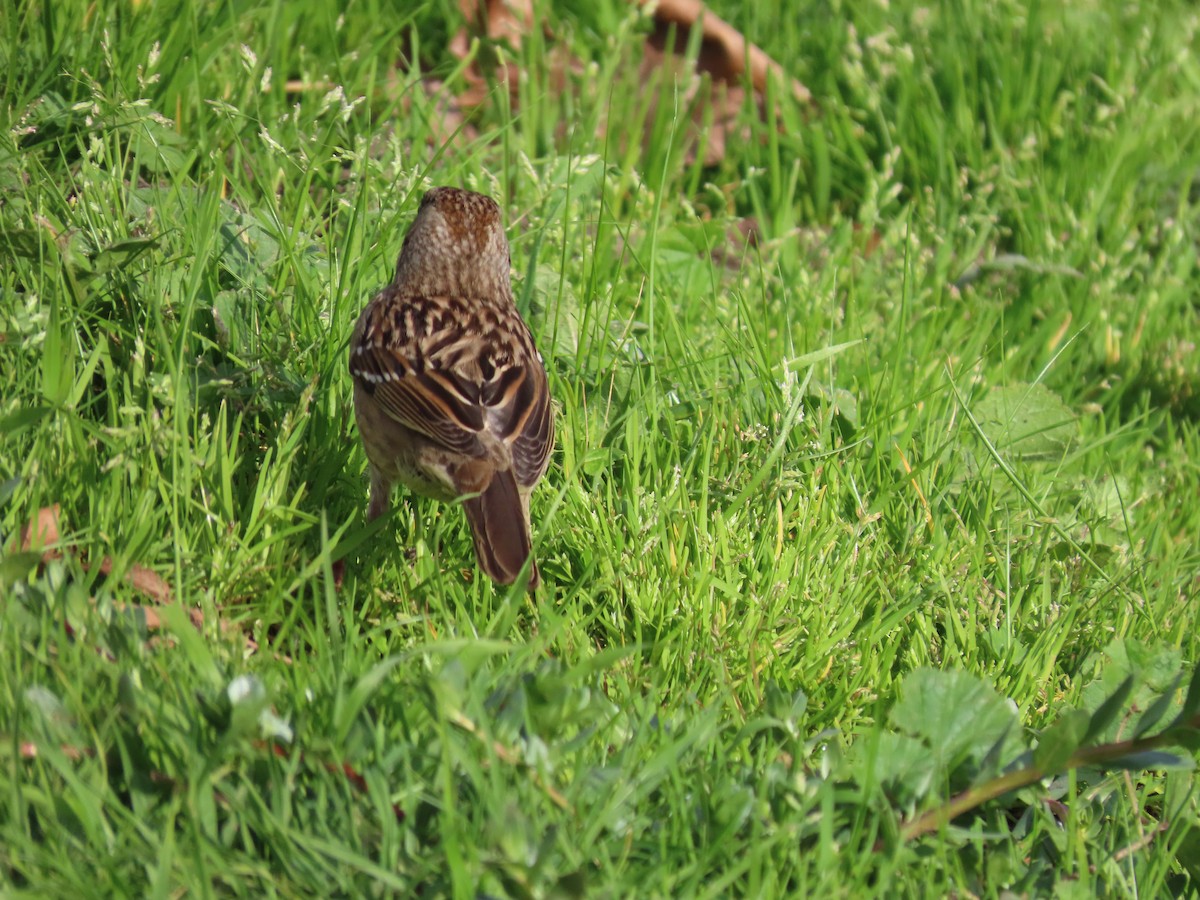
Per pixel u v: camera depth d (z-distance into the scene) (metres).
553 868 5.55
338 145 11.11
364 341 8.37
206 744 5.80
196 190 9.90
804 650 8.14
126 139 10.18
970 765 6.65
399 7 14.23
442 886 5.46
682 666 7.59
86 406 8.05
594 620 8.11
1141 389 12.97
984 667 8.24
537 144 13.51
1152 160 16.00
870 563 8.75
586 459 8.81
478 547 7.55
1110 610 9.19
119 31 11.02
